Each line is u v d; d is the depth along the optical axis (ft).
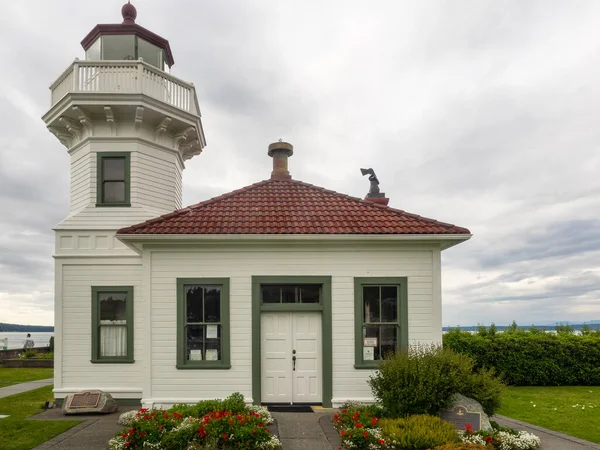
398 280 35.12
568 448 25.89
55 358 38.04
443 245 36.17
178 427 25.58
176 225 34.50
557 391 46.24
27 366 73.31
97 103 39.24
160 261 34.53
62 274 38.93
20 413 34.53
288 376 34.50
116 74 40.40
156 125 42.98
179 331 33.96
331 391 33.86
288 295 35.24
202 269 34.60
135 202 40.73
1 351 78.74
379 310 35.17
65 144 45.09
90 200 40.55
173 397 33.40
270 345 34.68
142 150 41.81
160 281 34.37
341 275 35.04
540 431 29.55
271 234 33.60
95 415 33.81
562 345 50.75
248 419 25.95
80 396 34.55
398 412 28.22
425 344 33.78
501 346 50.60
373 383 30.42
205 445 23.61
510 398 41.98
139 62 40.32
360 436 24.80
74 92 38.75
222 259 34.78
